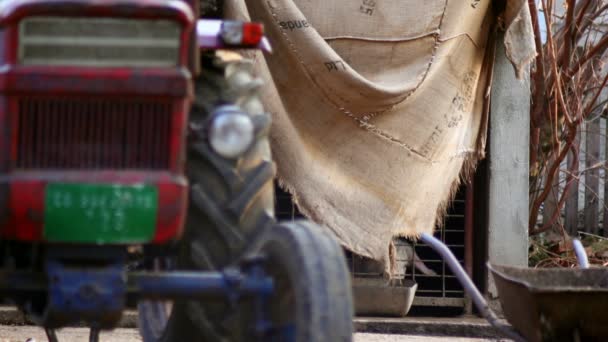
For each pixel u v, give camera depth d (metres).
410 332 17.83
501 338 17.67
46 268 7.91
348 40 16.89
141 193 7.86
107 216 7.82
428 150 17.25
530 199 21.72
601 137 24.02
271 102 16.17
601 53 22.58
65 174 7.80
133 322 17.70
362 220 16.89
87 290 7.75
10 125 7.76
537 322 10.59
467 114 17.86
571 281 12.30
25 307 8.65
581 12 21.39
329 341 7.71
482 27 17.75
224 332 9.48
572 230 23.56
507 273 12.11
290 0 16.30
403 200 17.14
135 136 7.95
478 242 19.58
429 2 17.03
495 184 18.92
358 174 16.91
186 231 9.50
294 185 16.61
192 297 8.17
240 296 8.23
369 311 18.20
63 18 7.83
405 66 17.02
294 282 8.04
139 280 8.05
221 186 9.32
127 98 7.89
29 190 7.69
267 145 9.66
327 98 16.55
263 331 8.27
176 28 8.02
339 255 8.21
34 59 7.82
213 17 16.48
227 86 9.88
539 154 21.80
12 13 7.74
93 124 7.89
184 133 8.05
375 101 16.62
